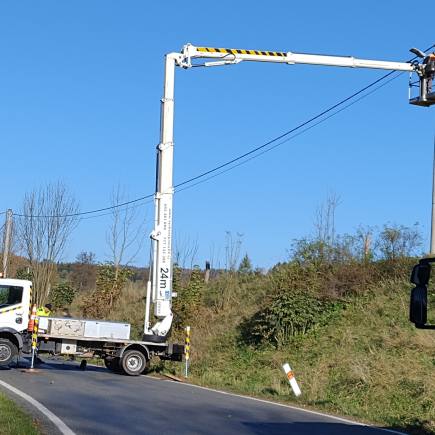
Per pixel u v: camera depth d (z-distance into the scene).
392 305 18.30
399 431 10.24
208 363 18.66
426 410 11.58
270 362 17.45
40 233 33.00
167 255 16.58
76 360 21.12
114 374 16.62
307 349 17.52
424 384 12.47
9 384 12.89
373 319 17.80
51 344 16.45
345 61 16.75
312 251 22.41
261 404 12.35
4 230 42.31
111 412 10.12
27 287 16.84
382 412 11.95
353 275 20.30
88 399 11.40
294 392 13.52
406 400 12.27
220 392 14.00
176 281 25.89
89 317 30.27
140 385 14.19
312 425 10.14
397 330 16.23
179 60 16.62
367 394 12.90
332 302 19.77
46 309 19.50
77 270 54.66
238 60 16.64
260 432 9.16
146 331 16.77
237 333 20.95
